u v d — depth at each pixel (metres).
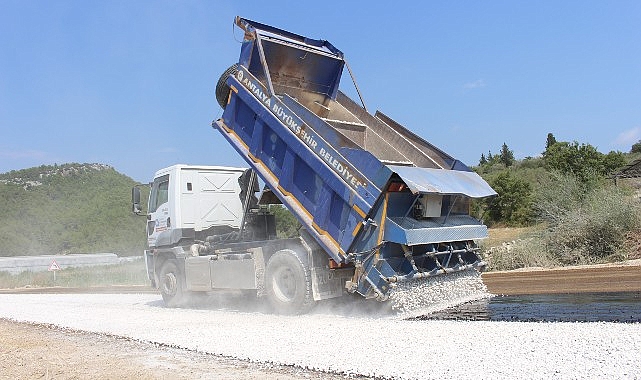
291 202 9.07
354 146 8.24
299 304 8.85
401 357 5.30
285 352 5.92
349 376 4.95
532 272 12.21
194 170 12.15
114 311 11.01
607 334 5.41
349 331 6.86
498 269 14.19
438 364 4.95
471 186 9.23
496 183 31.05
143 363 6.00
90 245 61.38
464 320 7.20
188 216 11.94
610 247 13.55
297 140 8.96
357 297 8.98
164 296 11.95
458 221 9.38
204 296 11.73
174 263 11.80
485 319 7.22
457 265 9.16
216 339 6.89
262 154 9.60
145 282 24.02
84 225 66.69
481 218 10.00
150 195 12.84
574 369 4.48
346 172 8.30
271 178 9.45
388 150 10.14
